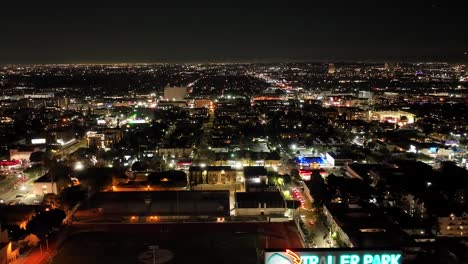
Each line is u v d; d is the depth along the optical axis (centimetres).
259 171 18488
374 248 6588
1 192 18325
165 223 14225
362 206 14412
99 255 11431
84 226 14175
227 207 15038
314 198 15975
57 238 13375
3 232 12169
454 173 18762
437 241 13038
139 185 17612
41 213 14075
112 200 15312
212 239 12494
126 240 12431
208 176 18438
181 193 16025
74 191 16612
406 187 16938
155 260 11106
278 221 14450
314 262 6612
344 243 12256
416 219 14425
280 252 6619
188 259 11188
